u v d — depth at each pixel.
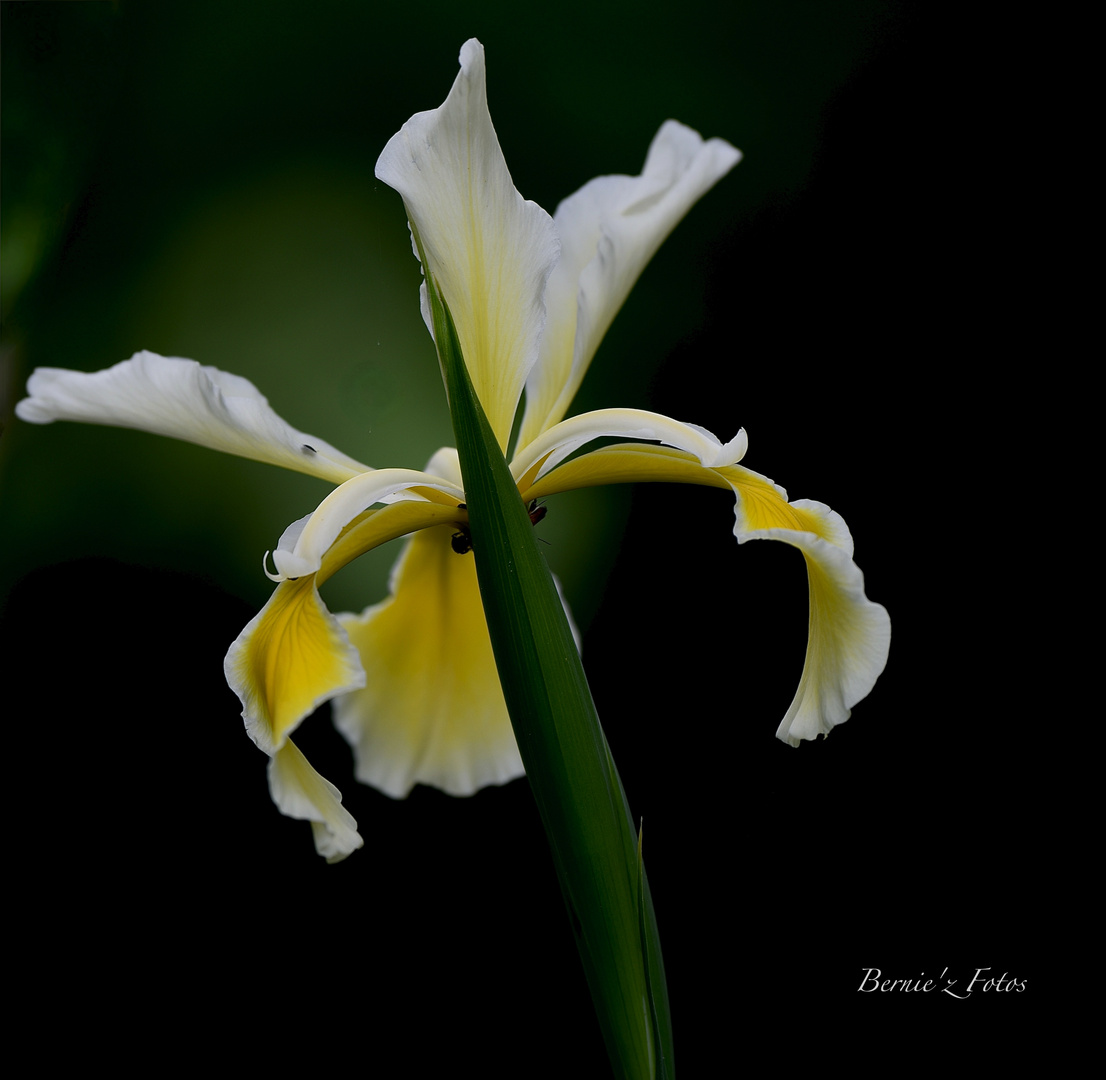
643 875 0.92
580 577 1.33
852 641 0.92
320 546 0.91
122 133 1.36
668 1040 0.92
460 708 1.00
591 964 0.92
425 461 1.30
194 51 1.39
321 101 1.40
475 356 0.93
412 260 1.37
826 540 0.92
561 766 0.92
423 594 0.98
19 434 1.28
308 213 1.37
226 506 1.29
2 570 1.28
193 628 1.31
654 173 0.98
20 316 0.95
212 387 0.93
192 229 1.36
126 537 1.29
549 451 0.94
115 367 0.94
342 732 1.00
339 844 0.91
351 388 1.32
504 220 0.93
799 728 0.93
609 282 0.96
